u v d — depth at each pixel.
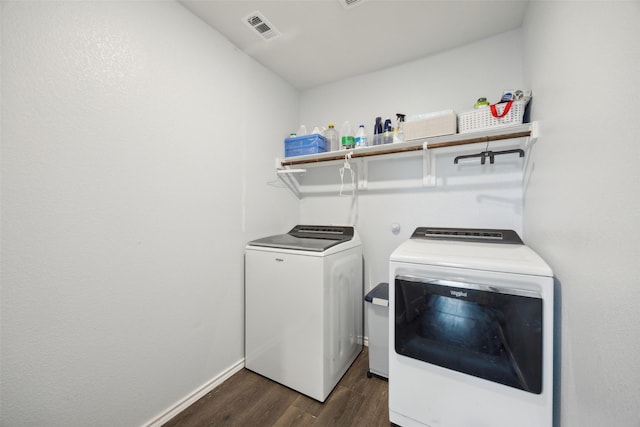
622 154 0.59
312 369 1.57
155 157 1.35
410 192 2.05
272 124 2.21
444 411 1.19
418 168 2.02
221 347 1.72
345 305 1.83
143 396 1.30
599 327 0.68
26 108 0.94
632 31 0.55
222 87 1.74
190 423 1.39
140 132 1.29
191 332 1.53
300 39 1.80
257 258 1.80
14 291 0.92
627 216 0.57
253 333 1.83
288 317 1.66
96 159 1.12
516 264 1.04
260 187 2.07
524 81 1.60
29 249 0.95
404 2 1.47
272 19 1.61
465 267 1.13
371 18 1.60
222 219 1.73
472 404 1.13
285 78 2.34
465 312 1.13
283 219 2.33
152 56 1.34
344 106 2.35
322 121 2.46
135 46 1.26
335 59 2.04
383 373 1.74
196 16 1.57
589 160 0.74
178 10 1.46
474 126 1.55
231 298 1.79
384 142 1.99
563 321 0.92
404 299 1.26
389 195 2.13
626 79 0.57
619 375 0.59
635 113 0.54
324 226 2.20
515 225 1.70
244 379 1.76
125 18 1.22
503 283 1.07
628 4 0.57
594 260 0.71
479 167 1.81
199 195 1.58
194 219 1.55
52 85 1.00
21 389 0.94
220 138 1.73
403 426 1.30
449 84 1.92
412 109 2.05
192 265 1.54
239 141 1.88
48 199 0.99
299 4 1.48
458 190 1.88
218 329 1.70
